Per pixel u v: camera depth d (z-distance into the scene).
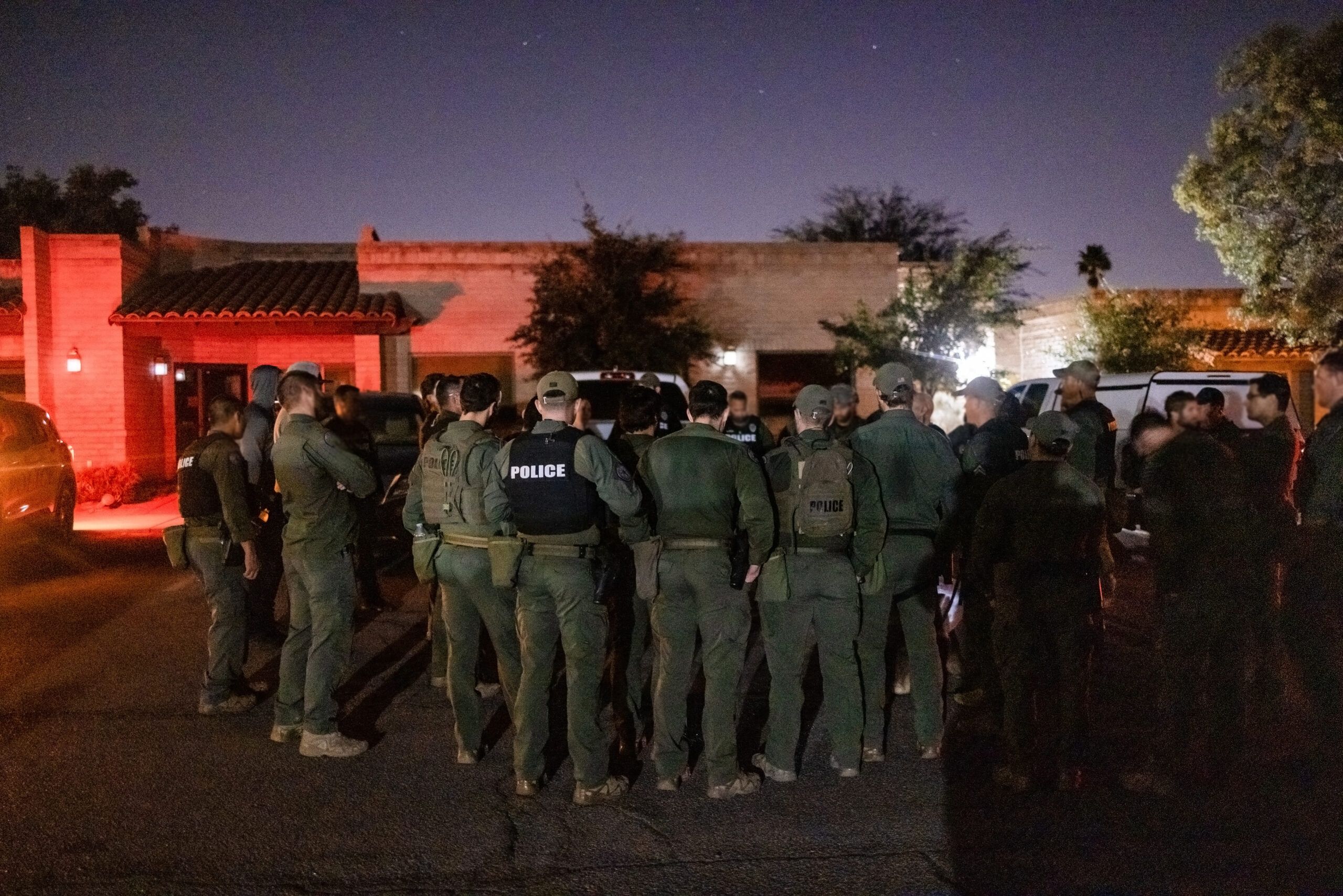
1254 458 5.89
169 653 7.91
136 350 19.64
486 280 20.66
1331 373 5.44
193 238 22.31
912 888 4.25
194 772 5.54
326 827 4.86
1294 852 4.53
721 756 5.15
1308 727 6.09
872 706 5.66
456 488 5.36
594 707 5.10
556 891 4.26
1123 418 11.56
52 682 7.17
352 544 5.88
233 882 4.34
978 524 5.28
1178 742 5.18
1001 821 4.88
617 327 18.44
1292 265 16.31
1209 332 24.03
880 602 5.61
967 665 6.48
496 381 5.61
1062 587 5.11
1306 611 5.55
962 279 19.39
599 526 5.14
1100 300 23.14
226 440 6.37
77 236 18.80
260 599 8.00
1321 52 15.80
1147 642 7.99
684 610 5.17
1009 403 7.38
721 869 4.43
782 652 5.32
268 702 6.73
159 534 14.41
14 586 10.53
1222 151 16.80
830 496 5.17
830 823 4.88
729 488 5.10
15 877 4.37
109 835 4.78
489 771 5.56
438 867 4.47
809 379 21.48
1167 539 5.23
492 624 5.38
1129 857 4.50
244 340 21.59
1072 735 5.17
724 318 21.14
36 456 12.14
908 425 5.70
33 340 18.16
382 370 20.36
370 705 6.70
